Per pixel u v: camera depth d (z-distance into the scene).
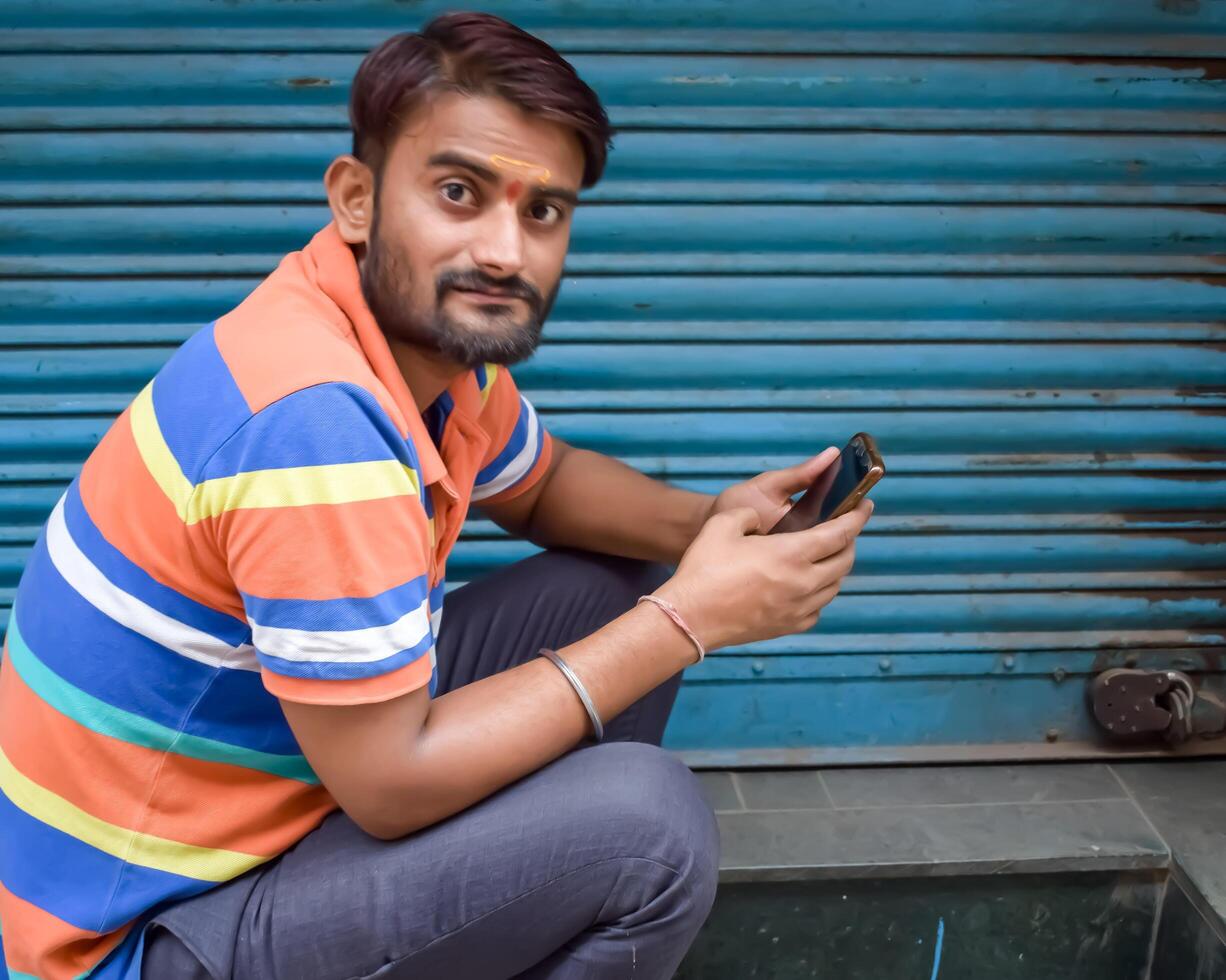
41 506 2.37
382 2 2.18
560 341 2.36
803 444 2.43
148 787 1.46
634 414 2.39
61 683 1.43
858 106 2.28
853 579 2.47
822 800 2.42
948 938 2.29
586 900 1.47
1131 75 2.29
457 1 2.19
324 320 1.43
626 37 2.22
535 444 1.95
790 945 2.26
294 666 1.33
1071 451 2.46
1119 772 2.52
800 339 2.37
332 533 1.31
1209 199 2.35
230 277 2.28
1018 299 2.38
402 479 1.36
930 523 2.45
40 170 2.21
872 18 2.24
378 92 1.38
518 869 1.45
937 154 2.30
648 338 2.35
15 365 2.29
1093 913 2.29
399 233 1.41
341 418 1.32
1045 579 2.49
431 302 1.42
